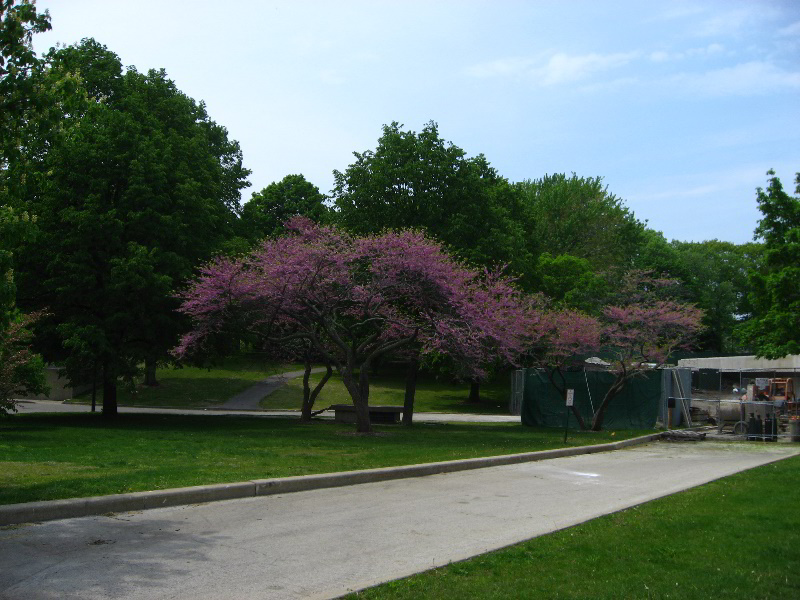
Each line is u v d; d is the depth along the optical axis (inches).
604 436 941.8
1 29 344.5
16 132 370.9
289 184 2453.2
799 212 819.4
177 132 1128.8
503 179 1839.3
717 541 305.6
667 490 482.6
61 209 938.1
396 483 490.9
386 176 1193.4
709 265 2878.9
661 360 1032.8
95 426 909.2
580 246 2443.4
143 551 279.6
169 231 951.6
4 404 772.0
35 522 320.5
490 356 921.5
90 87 1092.5
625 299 1341.0
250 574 253.9
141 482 403.2
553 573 251.3
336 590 235.8
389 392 1982.0
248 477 441.4
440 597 221.9
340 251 853.2
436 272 811.4
